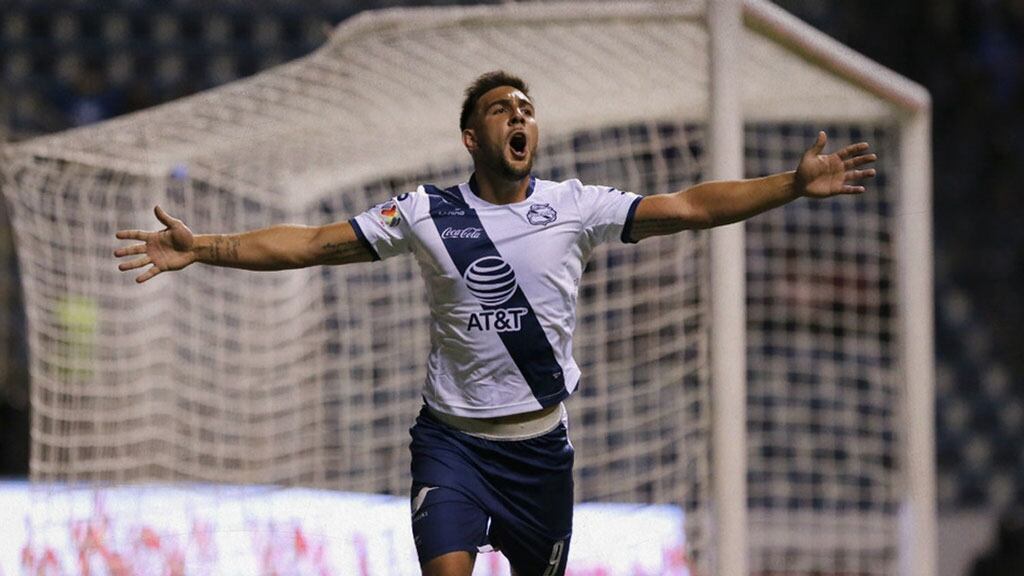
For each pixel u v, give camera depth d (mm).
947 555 31844
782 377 34062
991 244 41125
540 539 12531
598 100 21953
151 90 39156
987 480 36031
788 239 33656
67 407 23328
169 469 26031
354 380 28828
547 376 11867
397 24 18562
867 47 43406
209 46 40156
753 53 20297
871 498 33094
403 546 22859
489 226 11562
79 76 38969
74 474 22938
